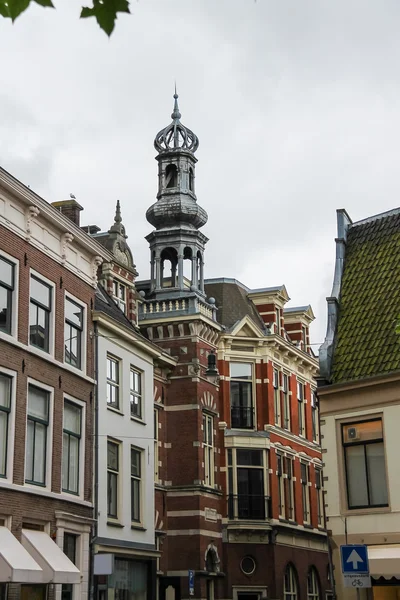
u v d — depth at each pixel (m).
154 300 39.06
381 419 21.20
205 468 37.88
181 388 38.00
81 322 27.02
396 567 19.59
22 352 22.73
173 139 42.25
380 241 24.55
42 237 24.56
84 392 26.52
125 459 29.56
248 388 41.34
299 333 48.06
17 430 22.11
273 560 39.31
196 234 40.72
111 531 27.81
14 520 21.55
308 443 45.94
